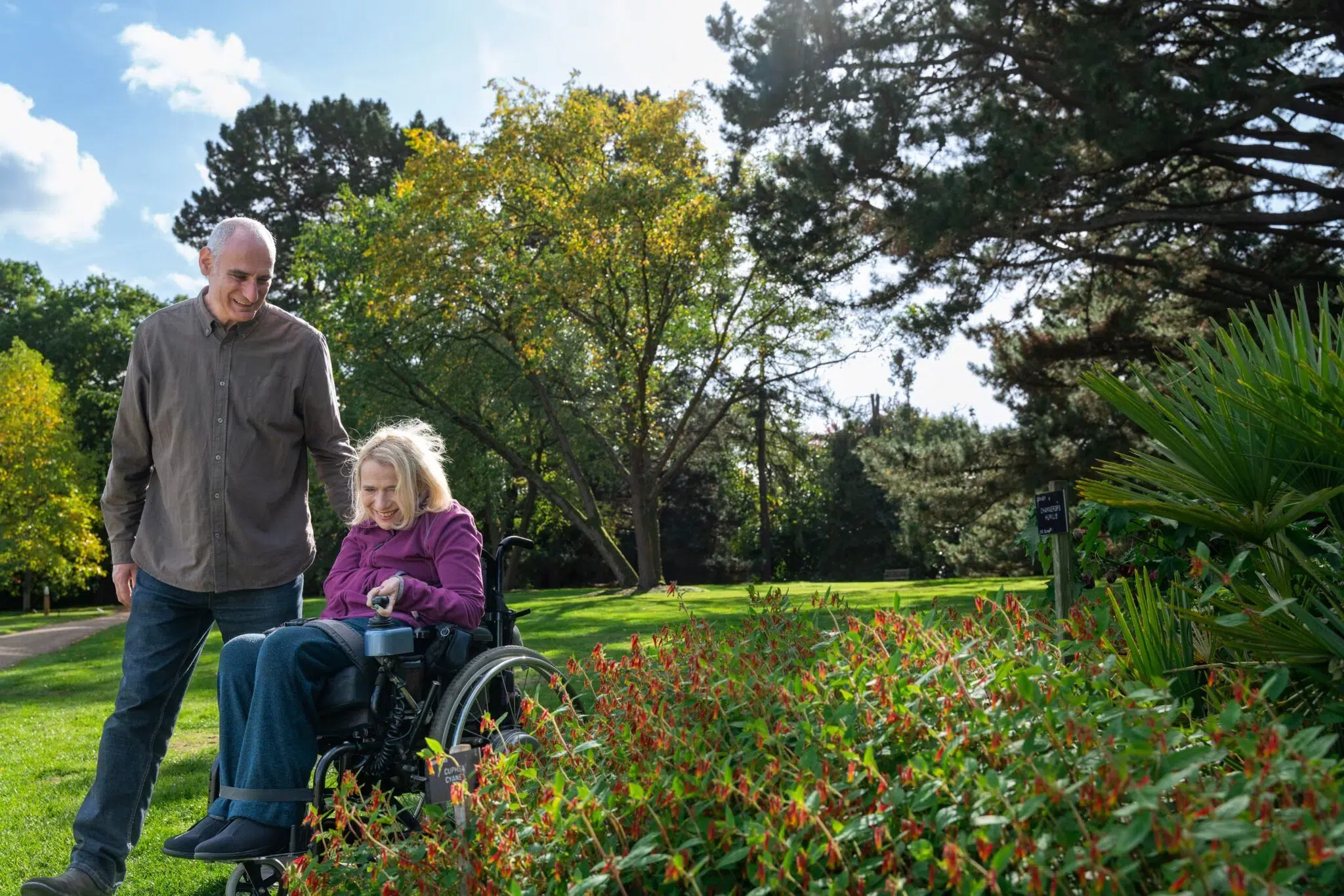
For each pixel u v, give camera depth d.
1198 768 1.79
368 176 45.62
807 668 3.03
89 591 48.25
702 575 45.66
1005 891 1.71
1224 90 11.07
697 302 27.77
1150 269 15.26
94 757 6.63
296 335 3.94
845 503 44.97
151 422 3.86
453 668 3.37
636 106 25.17
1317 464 2.62
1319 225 14.41
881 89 13.65
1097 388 2.96
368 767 3.14
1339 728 2.26
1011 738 2.03
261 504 3.84
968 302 14.84
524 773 2.45
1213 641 2.69
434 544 3.66
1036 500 4.32
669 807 2.12
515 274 25.09
